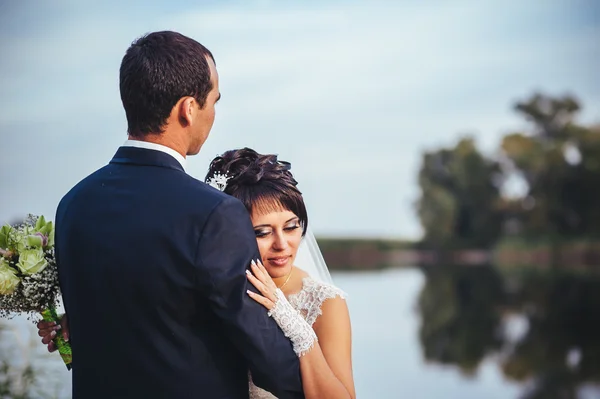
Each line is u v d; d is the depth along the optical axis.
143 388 1.75
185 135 1.85
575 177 53.56
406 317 21.45
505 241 55.88
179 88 1.80
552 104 56.44
